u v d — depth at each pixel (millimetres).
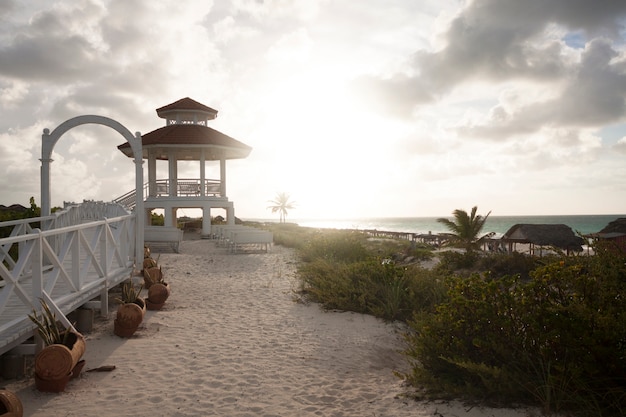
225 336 7461
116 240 9938
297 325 8141
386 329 7891
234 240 18844
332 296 9477
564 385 4082
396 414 4461
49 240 11438
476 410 4289
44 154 11688
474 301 4863
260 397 5074
